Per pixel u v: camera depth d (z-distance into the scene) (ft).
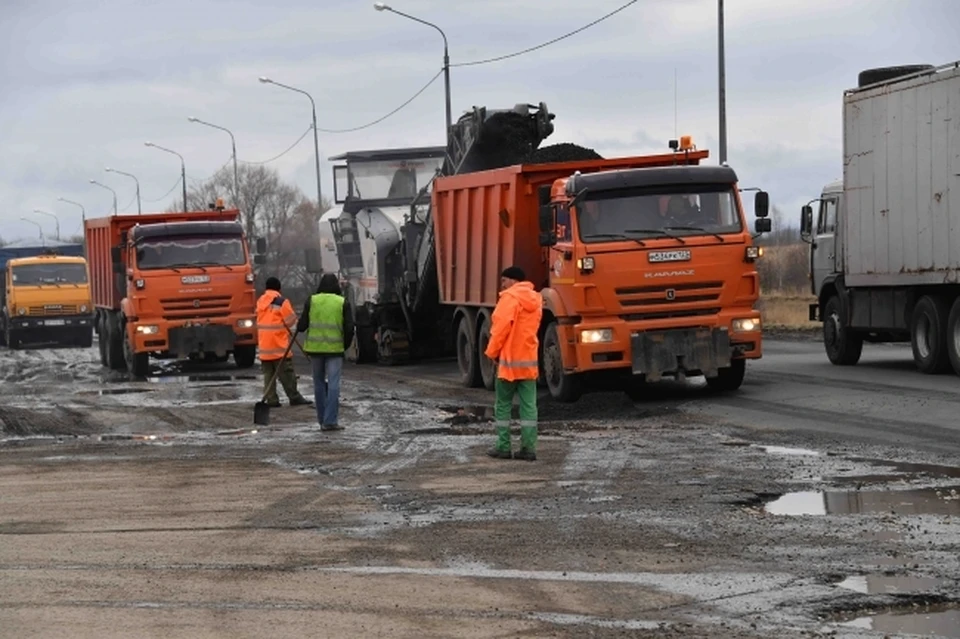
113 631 23.21
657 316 59.52
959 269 63.93
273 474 43.21
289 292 203.62
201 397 75.56
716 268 59.52
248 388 81.15
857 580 25.72
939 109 65.36
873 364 76.48
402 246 92.89
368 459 46.11
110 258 107.45
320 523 33.88
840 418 51.47
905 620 22.95
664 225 59.77
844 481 37.32
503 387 44.96
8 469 46.88
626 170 60.23
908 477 37.63
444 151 101.50
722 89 95.66
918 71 71.36
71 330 162.09
